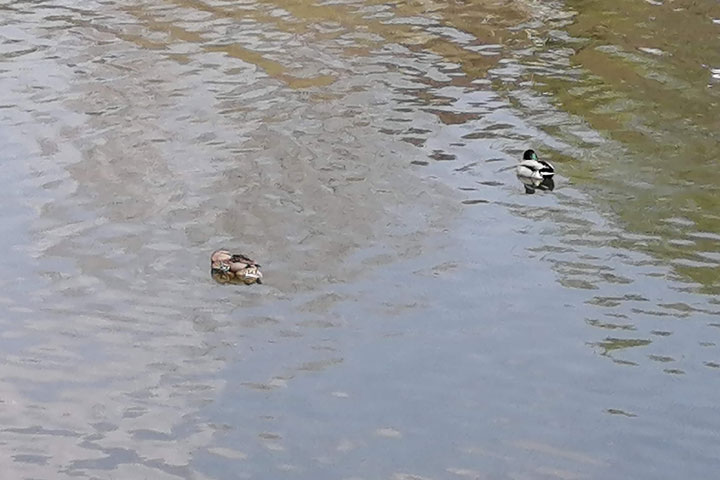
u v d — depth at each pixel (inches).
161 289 637.3
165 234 690.2
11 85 892.0
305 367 573.3
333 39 975.6
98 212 715.4
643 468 508.1
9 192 738.8
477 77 909.8
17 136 812.6
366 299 629.6
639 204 727.1
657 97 869.2
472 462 511.2
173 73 910.4
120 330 602.5
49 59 940.6
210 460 510.9
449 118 844.6
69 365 576.1
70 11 1046.4
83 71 916.0
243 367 573.6
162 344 591.2
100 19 1023.6
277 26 1000.9
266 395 553.6
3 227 698.2
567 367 574.9
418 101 869.2
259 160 778.8
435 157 788.6
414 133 821.9
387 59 939.3
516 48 960.9
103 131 818.2
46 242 682.8
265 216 710.5
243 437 525.0
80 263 661.3
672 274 652.7
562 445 522.3
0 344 591.2
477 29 998.4
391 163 778.8
